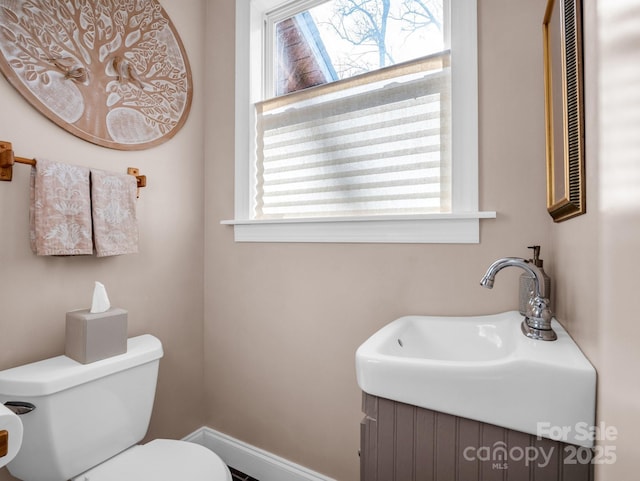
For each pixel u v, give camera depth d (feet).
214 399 5.29
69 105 3.76
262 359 4.80
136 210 4.30
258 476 4.79
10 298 3.36
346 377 4.13
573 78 2.13
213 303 5.30
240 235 4.96
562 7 2.32
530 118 3.19
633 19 1.29
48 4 3.60
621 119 1.43
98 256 3.82
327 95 4.43
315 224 4.30
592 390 1.82
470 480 2.06
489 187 3.37
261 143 4.99
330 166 4.41
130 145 4.33
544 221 3.14
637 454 1.25
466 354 3.18
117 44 4.21
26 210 3.47
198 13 5.28
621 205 1.44
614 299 1.54
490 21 3.34
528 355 2.04
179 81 4.94
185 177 5.09
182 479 3.02
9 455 2.37
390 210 4.01
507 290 3.30
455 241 3.49
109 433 3.46
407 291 3.76
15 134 3.38
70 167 3.58
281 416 4.64
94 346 3.39
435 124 3.76
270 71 5.16
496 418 2.00
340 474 4.18
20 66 3.40
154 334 4.68
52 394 3.03
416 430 2.20
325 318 4.27
